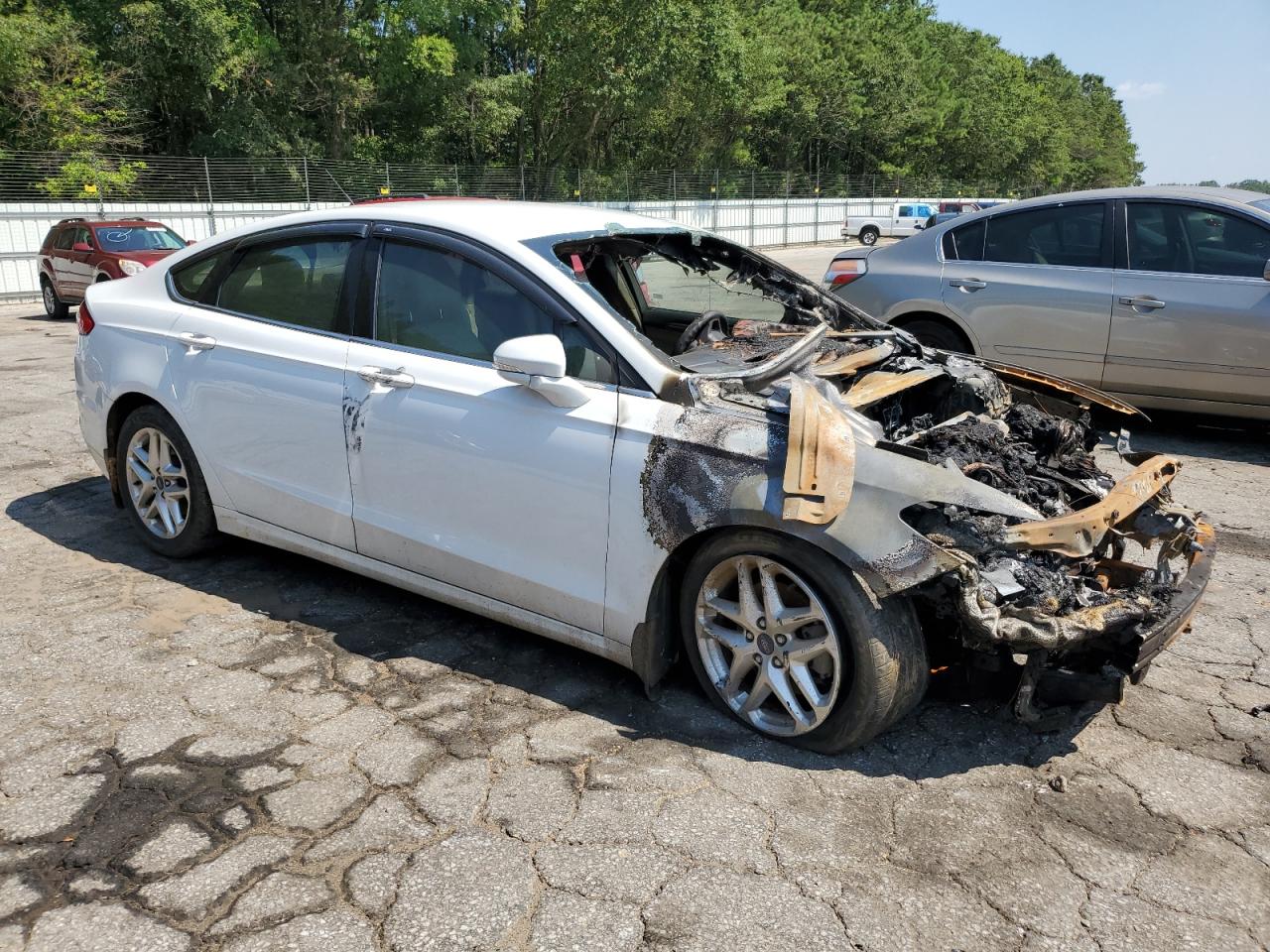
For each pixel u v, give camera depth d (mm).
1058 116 93250
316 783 2854
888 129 57000
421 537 3607
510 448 3318
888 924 2318
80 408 4766
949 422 3703
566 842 2604
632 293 4555
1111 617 2787
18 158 24031
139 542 4828
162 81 31188
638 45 35906
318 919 2314
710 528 2961
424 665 3598
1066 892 2439
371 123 38969
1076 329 6648
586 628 3322
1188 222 6379
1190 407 6520
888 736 3158
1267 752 3096
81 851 2543
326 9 32219
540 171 34906
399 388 3586
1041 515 2912
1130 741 3154
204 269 4336
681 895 2404
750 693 3133
